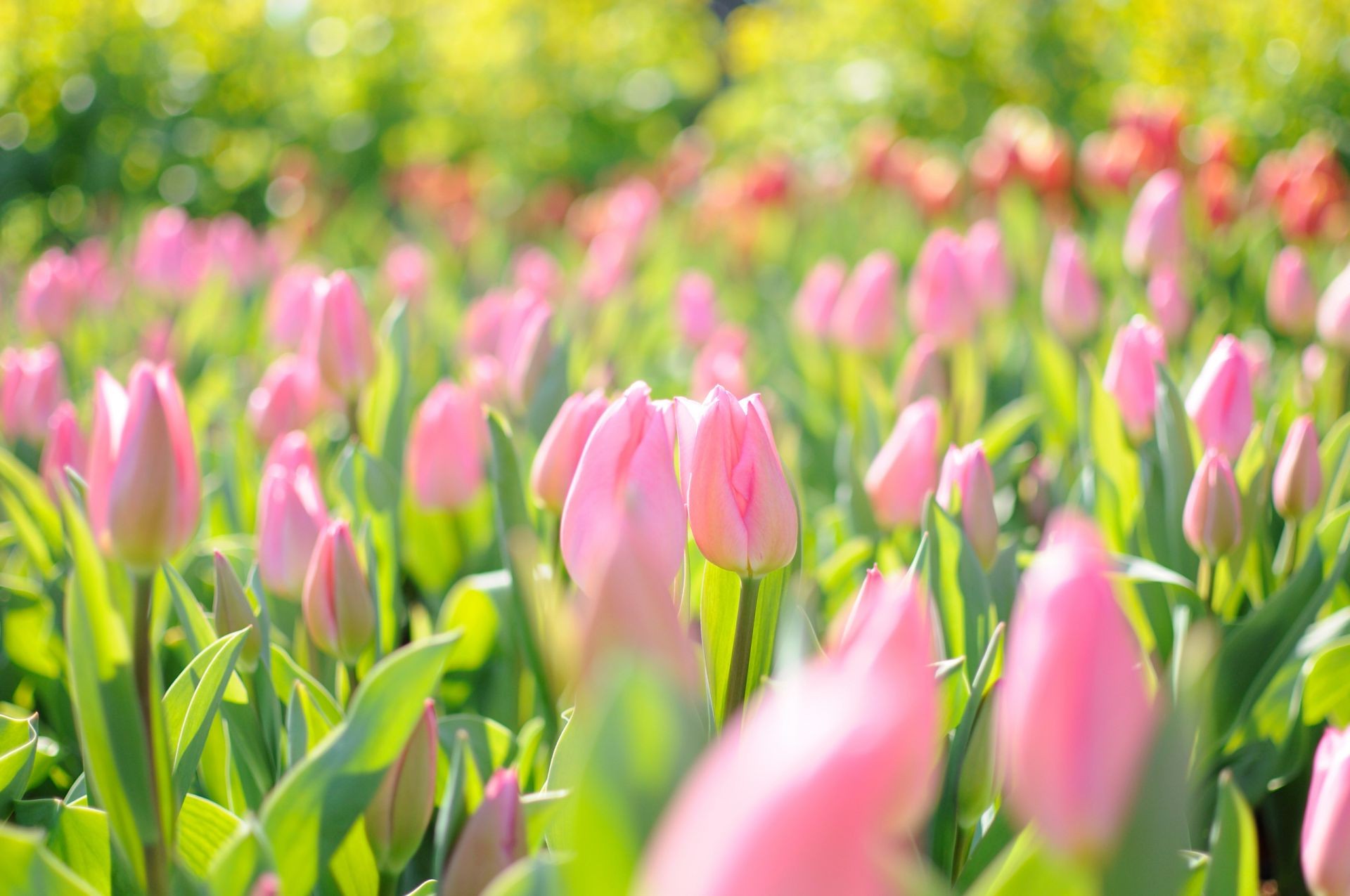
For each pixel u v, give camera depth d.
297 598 1.45
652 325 2.05
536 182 5.00
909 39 4.18
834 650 1.26
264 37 4.52
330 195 3.77
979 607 1.42
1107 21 4.02
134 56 4.32
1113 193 2.70
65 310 2.02
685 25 5.69
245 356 2.13
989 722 1.28
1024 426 1.73
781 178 3.12
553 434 1.40
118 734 1.21
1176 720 0.85
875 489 1.55
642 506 1.25
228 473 1.63
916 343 1.81
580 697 1.05
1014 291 2.43
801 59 4.59
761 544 1.27
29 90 4.21
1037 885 0.96
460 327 2.16
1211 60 3.66
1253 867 1.21
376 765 1.24
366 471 1.55
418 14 4.85
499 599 1.50
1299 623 1.44
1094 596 0.77
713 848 0.55
